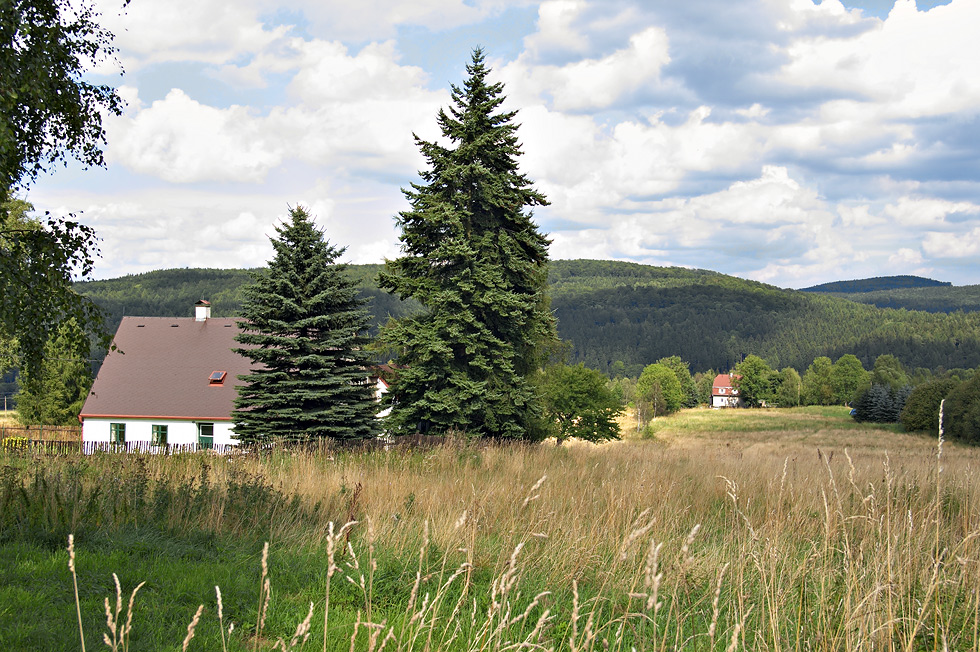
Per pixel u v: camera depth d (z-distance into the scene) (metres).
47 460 12.39
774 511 7.46
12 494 7.37
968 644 4.14
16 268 9.70
